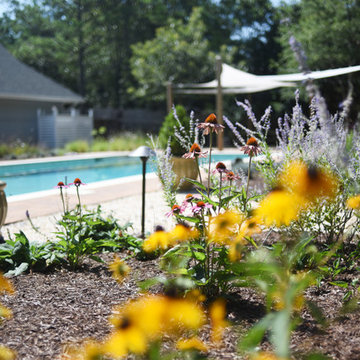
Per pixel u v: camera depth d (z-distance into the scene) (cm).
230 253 226
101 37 3331
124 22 3294
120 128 2417
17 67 2100
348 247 324
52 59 3306
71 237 340
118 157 1645
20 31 3744
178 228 247
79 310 240
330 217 320
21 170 1292
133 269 315
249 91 1856
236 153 1405
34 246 346
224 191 358
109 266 330
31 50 3278
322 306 237
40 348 194
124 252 371
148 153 428
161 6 3247
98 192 747
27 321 225
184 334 189
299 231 317
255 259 197
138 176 984
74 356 184
